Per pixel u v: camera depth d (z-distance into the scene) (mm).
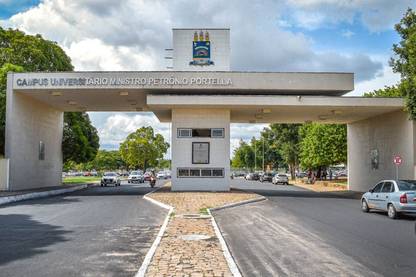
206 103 29547
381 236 12992
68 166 80062
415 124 29297
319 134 56031
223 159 31328
